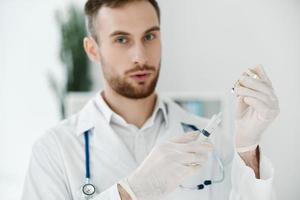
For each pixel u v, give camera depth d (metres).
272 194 1.13
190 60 3.02
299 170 2.75
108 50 1.19
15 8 3.24
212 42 2.95
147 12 1.16
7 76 3.25
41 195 1.17
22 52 3.26
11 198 3.10
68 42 3.16
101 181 1.20
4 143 3.24
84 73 3.18
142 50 1.15
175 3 3.03
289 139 2.75
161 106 1.32
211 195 1.23
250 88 1.04
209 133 1.08
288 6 2.74
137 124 1.30
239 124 1.10
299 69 2.74
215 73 2.96
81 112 1.36
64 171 1.22
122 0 1.15
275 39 2.77
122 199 1.05
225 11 2.90
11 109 3.26
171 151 1.07
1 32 3.23
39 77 3.28
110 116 1.28
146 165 1.08
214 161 1.27
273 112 1.03
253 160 1.12
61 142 1.25
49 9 3.26
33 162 1.22
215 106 2.27
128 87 1.19
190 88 3.03
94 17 1.23
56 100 3.26
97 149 1.25
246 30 2.85
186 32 3.02
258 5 2.80
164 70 3.08
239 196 1.11
